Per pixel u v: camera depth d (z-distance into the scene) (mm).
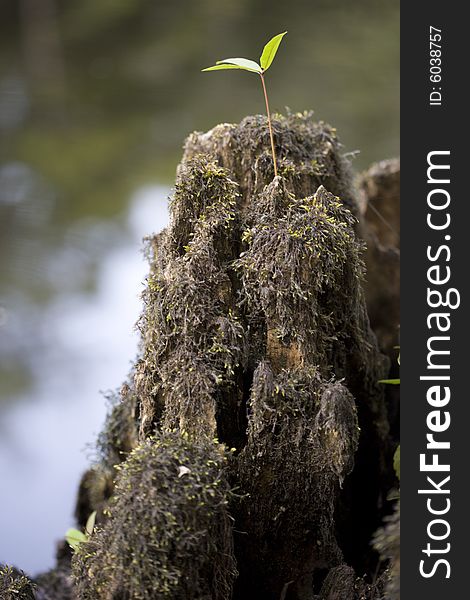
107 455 1510
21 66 5164
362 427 1444
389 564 1372
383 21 4703
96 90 4770
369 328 1441
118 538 1302
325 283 1365
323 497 1352
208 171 1373
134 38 5355
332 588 1355
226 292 1361
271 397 1339
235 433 1366
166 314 1359
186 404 1348
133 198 3621
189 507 1298
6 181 3734
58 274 3016
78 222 3393
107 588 1308
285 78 4297
